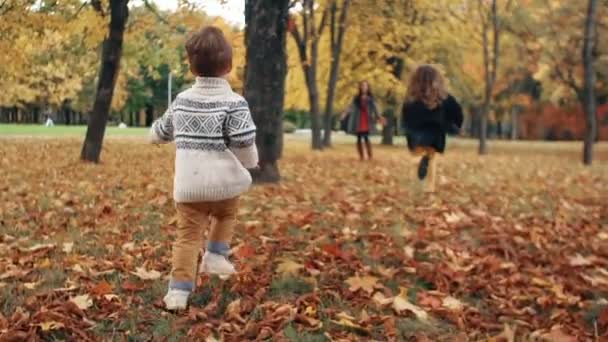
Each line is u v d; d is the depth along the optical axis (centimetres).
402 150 2739
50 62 1767
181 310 400
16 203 785
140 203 806
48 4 1370
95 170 1282
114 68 1480
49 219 684
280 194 922
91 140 1486
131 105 6241
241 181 405
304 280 460
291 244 571
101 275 466
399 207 830
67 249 533
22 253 522
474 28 3092
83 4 1398
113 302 406
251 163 406
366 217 740
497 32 2730
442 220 735
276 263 504
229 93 402
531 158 2408
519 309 442
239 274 456
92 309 397
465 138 5522
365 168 1506
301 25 2631
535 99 4069
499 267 525
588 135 2005
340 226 676
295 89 2986
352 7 2730
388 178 1241
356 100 1805
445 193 1002
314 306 409
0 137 2745
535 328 404
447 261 535
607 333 387
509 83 3459
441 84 967
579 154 2905
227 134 396
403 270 505
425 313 412
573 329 399
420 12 3012
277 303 411
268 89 1039
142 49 1897
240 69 2152
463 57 3288
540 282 488
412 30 2973
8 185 980
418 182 1162
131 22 1742
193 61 397
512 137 4962
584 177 1416
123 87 3794
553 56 2645
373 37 2886
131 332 367
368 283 450
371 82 2967
